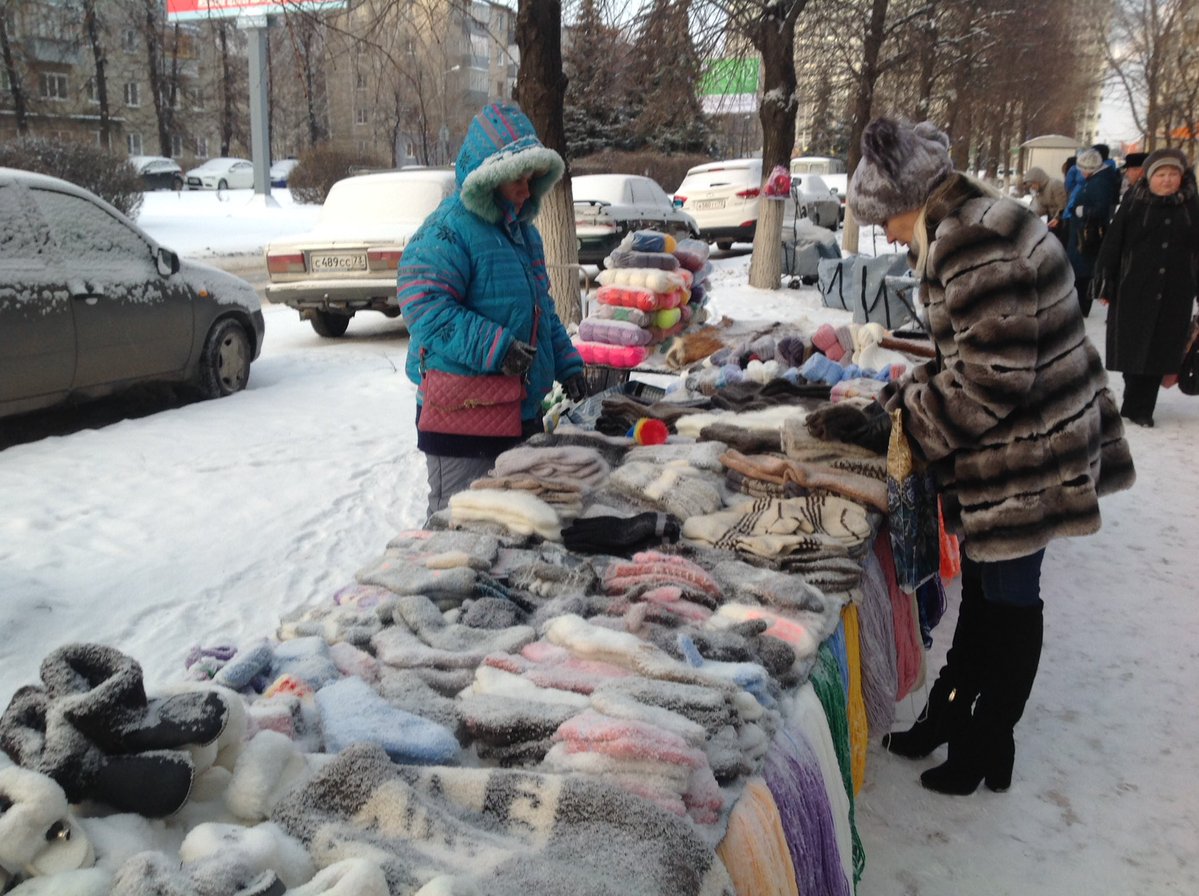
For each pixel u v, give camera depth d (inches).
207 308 269.6
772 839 56.3
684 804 53.8
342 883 42.1
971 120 840.9
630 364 188.4
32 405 219.1
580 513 104.9
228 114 1524.4
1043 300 87.0
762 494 111.3
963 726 110.3
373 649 76.2
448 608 83.4
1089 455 91.7
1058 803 104.7
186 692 53.3
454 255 119.9
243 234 790.5
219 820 50.9
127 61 1582.2
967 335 86.2
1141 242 244.7
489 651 72.7
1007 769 105.7
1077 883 92.0
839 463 109.0
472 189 117.9
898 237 98.1
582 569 88.6
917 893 90.4
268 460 219.6
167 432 238.5
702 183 716.7
